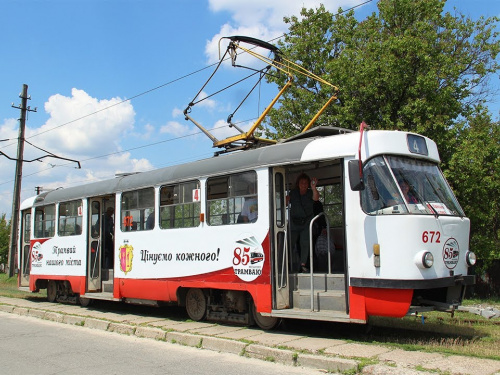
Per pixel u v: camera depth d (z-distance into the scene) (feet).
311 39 61.36
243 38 38.55
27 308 41.01
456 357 19.97
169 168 34.37
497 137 58.34
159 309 39.60
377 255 22.82
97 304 43.78
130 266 36.06
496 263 57.93
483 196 53.06
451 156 50.67
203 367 21.27
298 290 26.81
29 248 51.13
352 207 23.82
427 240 22.82
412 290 22.38
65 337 29.55
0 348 26.58
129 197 37.17
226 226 29.19
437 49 52.47
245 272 27.78
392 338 24.45
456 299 24.88
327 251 28.02
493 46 57.98
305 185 28.25
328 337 25.25
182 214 32.42
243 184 28.63
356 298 23.27
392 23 54.54
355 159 23.90
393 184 23.77
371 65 51.11
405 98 51.70
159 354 24.17
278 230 27.20
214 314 30.71
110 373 20.75
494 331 26.89
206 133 39.01
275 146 27.78
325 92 55.93
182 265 31.81
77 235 42.55
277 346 22.74
